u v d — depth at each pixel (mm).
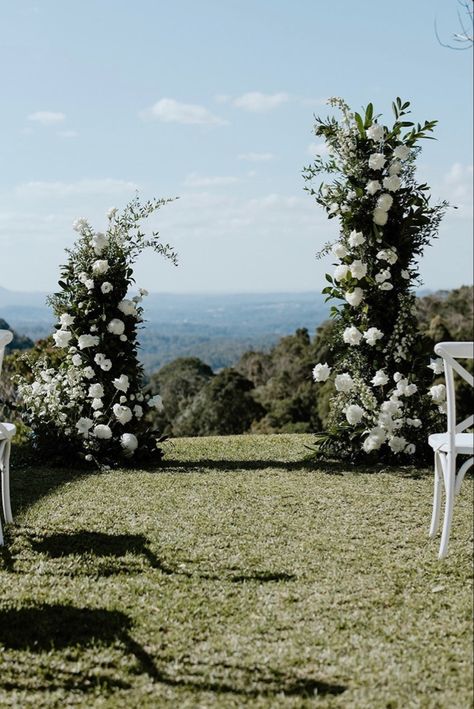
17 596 3404
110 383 6980
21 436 8578
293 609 3258
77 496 5453
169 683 2627
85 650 2873
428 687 2566
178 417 35156
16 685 2625
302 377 33969
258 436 8781
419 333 6793
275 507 5109
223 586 3545
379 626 3064
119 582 3598
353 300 6621
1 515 4941
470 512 4961
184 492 5582
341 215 6730
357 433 6586
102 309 6895
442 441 4066
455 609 3227
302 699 2506
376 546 4180
